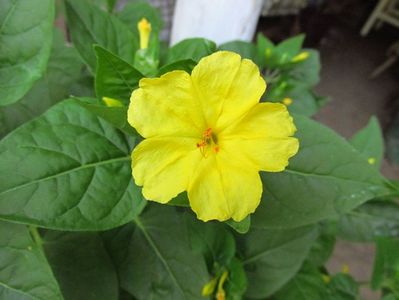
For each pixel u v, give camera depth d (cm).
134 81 7
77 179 7
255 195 6
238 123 6
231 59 6
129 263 9
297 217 8
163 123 6
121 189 7
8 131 8
